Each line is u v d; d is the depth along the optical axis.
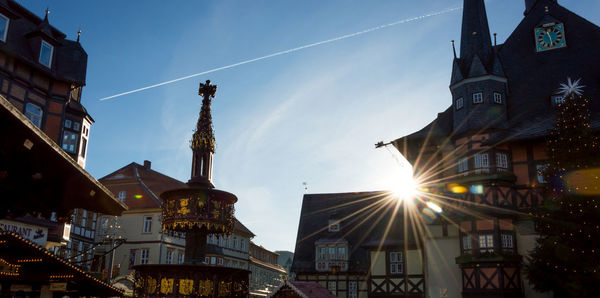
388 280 31.64
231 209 17.75
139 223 40.91
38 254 16.53
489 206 26.98
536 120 28.58
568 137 22.75
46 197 7.52
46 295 18.86
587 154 22.11
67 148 26.02
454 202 28.55
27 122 6.03
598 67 29.47
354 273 35.91
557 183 22.84
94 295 19.75
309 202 43.50
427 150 31.73
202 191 16.69
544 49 31.81
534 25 33.06
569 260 20.69
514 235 26.42
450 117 32.38
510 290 25.36
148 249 39.94
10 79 21.45
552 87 29.91
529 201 26.89
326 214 41.44
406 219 32.56
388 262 32.06
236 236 52.44
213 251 46.12
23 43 22.77
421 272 30.84
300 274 37.34
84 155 27.70
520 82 31.17
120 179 44.22
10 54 21.25
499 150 28.17
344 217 40.00
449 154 30.25
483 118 29.42
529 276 22.59
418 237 31.20
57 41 24.00
